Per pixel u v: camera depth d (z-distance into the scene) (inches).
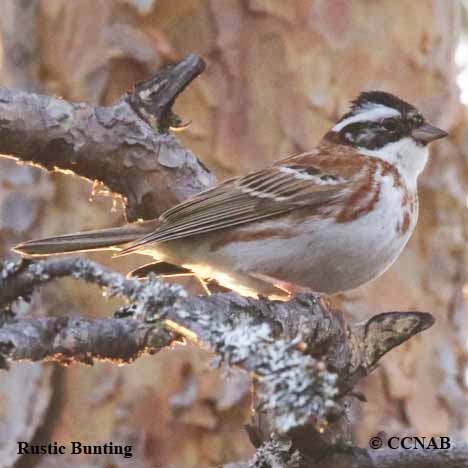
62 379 522.3
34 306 509.7
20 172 534.9
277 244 404.2
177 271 416.5
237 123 534.6
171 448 519.2
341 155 425.7
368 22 553.6
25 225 532.7
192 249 408.5
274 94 537.6
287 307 331.3
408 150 430.6
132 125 406.0
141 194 411.5
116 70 530.9
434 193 566.3
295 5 542.0
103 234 395.2
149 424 520.1
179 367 519.5
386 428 546.3
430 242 563.5
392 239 409.4
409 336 342.3
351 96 545.6
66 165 404.5
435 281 561.9
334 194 405.4
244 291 418.9
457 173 569.9
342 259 405.1
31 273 288.5
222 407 518.6
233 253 406.3
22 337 281.7
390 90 557.9
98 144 401.7
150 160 408.5
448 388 558.3
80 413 520.4
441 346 559.8
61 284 513.0
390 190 412.2
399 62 559.8
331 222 402.9
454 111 569.9
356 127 436.8
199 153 531.2
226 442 519.2
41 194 533.0
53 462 518.6
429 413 554.6
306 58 542.0
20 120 392.2
